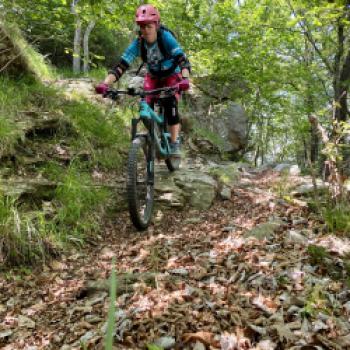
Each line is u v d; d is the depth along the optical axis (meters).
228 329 2.05
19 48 6.34
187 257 3.07
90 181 4.62
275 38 12.05
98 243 3.74
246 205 4.55
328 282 2.49
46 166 4.61
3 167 4.26
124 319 2.22
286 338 1.92
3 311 2.62
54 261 3.33
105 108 7.49
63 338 2.21
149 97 4.21
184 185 4.95
